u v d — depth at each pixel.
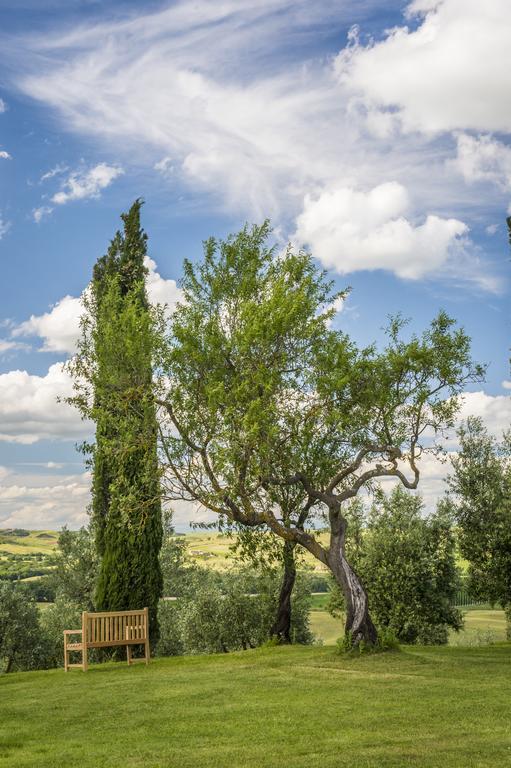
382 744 8.66
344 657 17.64
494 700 11.51
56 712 12.08
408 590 29.05
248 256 20.56
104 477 25.84
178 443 19.22
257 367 18.48
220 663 18.92
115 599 24.75
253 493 19.02
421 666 16.08
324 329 19.92
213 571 40.25
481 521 25.62
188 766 7.93
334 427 19.39
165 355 19.28
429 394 19.77
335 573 18.95
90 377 20.83
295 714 10.91
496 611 59.84
